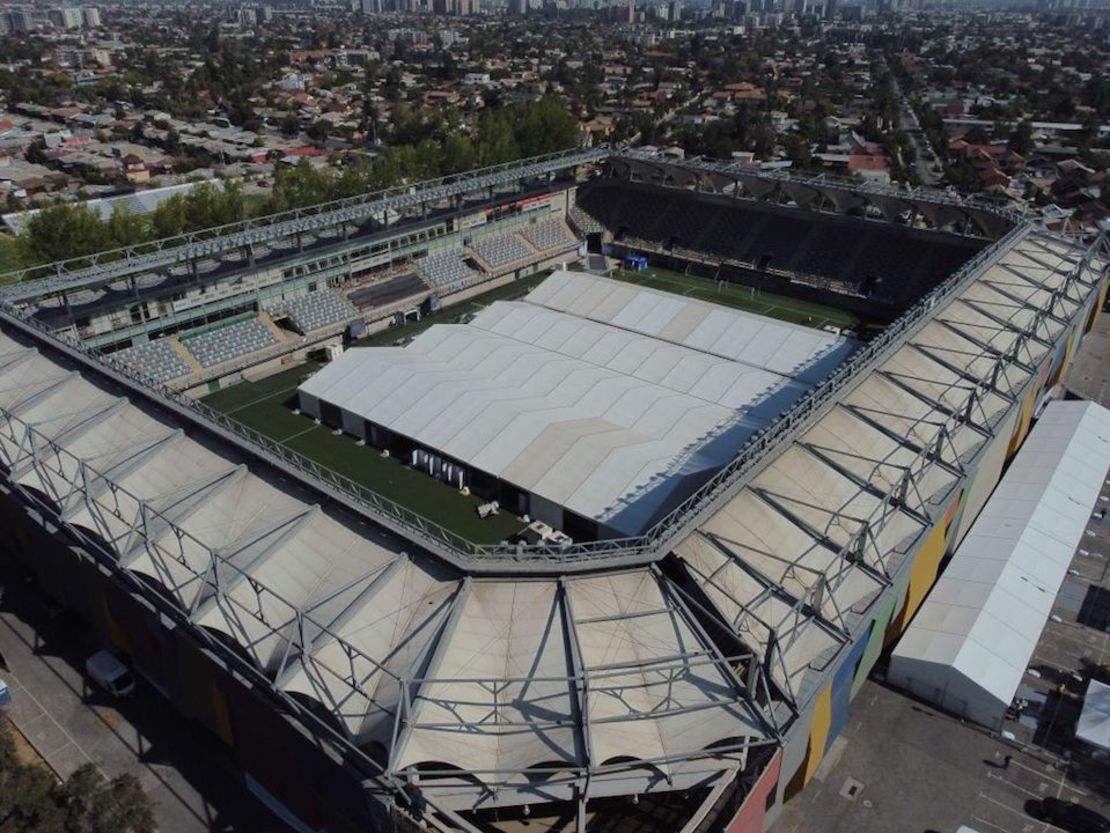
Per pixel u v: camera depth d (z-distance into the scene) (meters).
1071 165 183.12
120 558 49.97
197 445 56.62
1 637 59.06
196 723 52.12
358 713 39.34
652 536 54.75
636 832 38.94
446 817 36.88
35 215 103.69
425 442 73.88
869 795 46.50
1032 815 45.28
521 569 42.66
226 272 94.88
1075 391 92.12
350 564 45.75
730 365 86.31
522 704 38.44
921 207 112.12
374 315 106.44
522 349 89.25
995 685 49.75
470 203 123.81
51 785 43.03
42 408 64.25
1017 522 63.91
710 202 132.38
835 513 50.06
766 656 39.88
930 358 71.94
